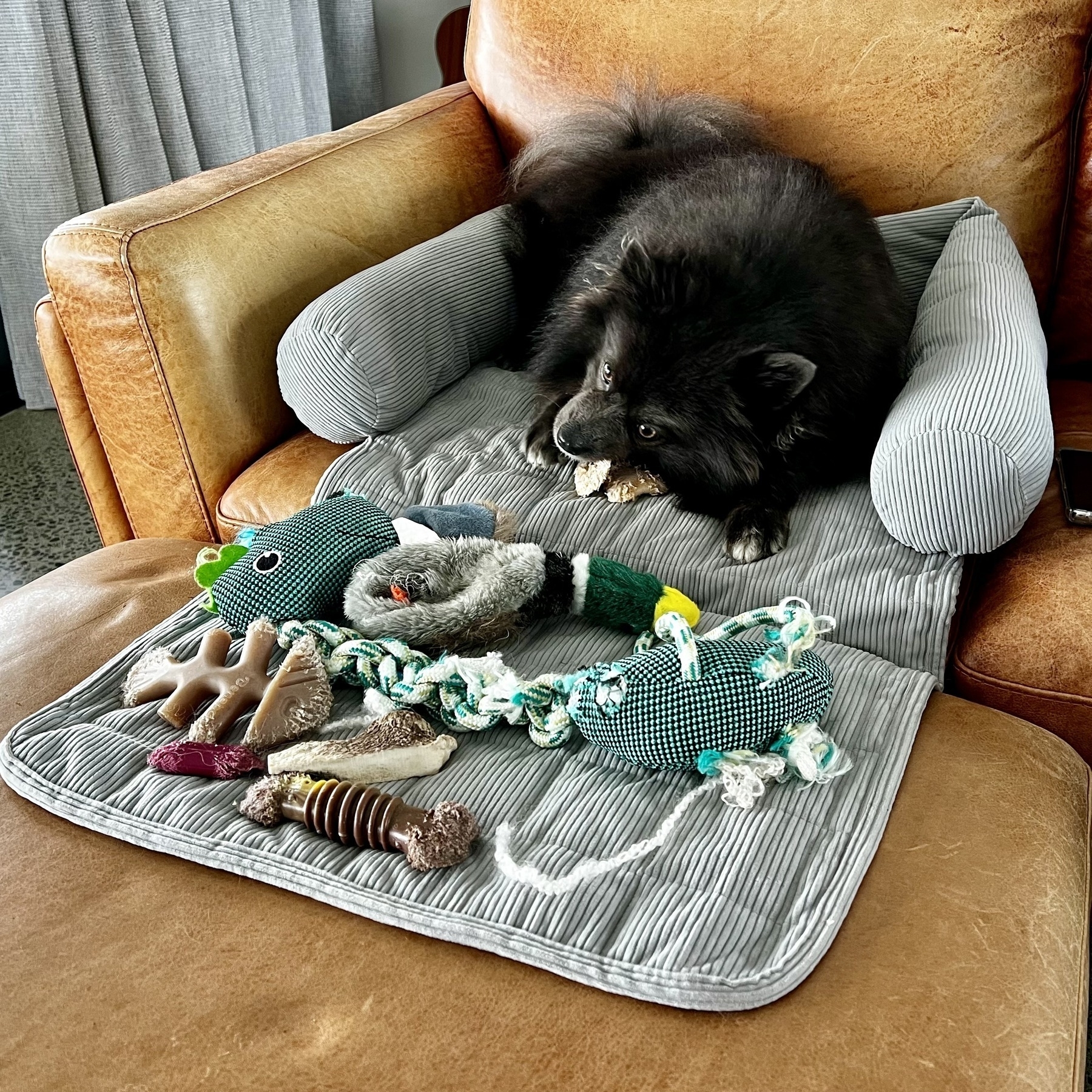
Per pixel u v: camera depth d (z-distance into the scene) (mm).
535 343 2020
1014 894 1009
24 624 1450
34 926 987
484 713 1201
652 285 1641
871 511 1564
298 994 909
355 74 4059
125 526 2002
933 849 1058
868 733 1200
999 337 1515
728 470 1621
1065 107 1902
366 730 1182
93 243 1658
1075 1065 875
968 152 1953
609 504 1640
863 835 1055
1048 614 1310
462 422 1892
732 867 1012
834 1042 857
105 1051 866
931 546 1407
